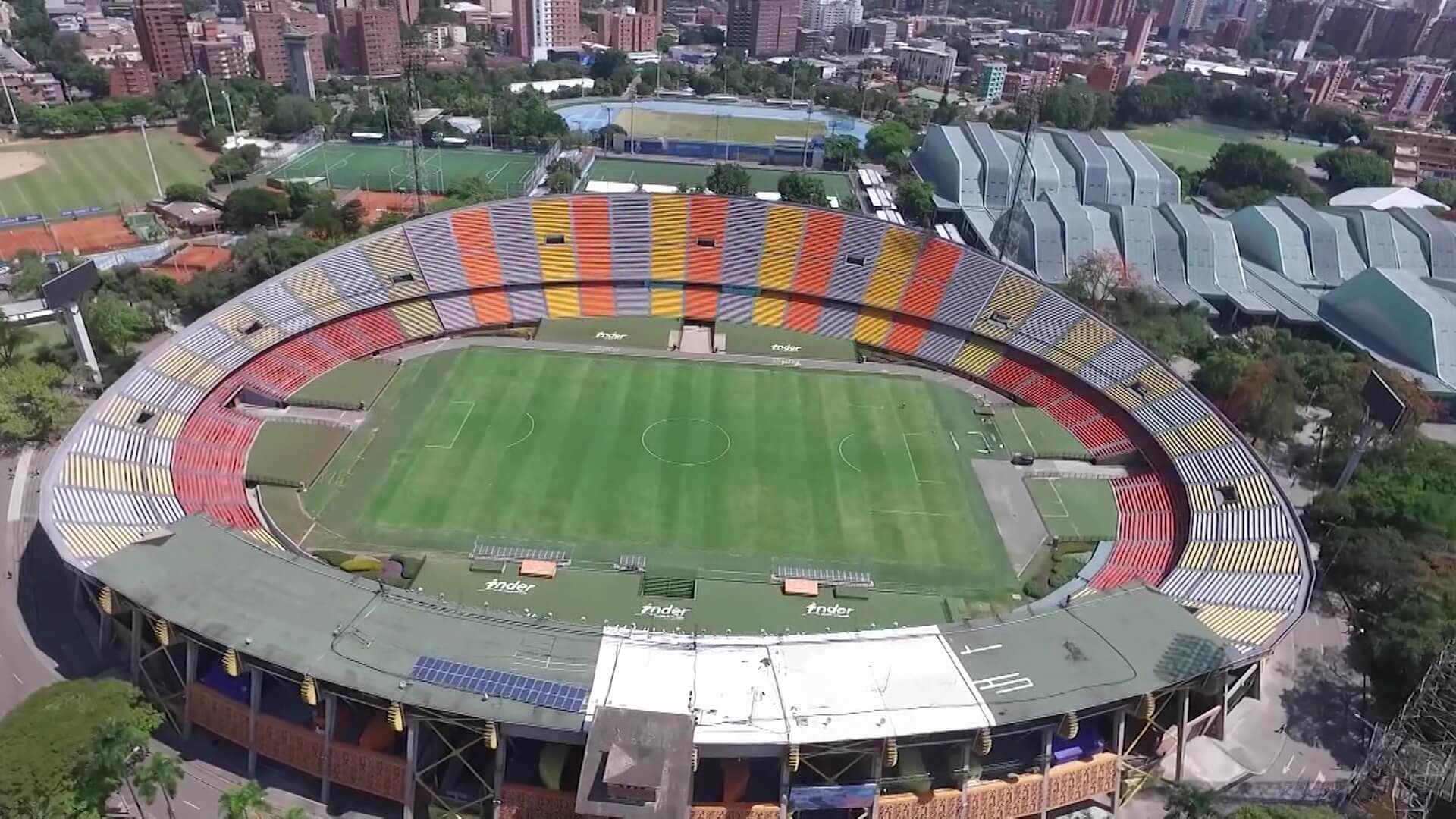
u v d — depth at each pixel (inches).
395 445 3061.0
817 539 2743.6
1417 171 7381.9
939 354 3838.6
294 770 1895.9
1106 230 4874.5
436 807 1790.1
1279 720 2161.7
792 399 3523.6
